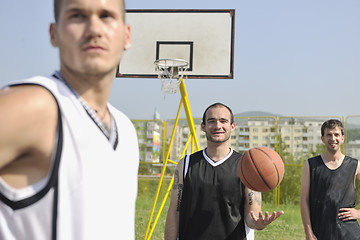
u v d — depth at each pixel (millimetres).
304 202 3590
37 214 733
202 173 3066
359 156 10477
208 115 3186
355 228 3492
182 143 12625
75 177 772
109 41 821
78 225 771
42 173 743
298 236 6883
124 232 908
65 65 828
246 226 3027
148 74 7176
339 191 3516
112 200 854
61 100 772
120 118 1016
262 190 2855
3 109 666
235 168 3068
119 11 849
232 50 7227
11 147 681
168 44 7312
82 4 794
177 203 3105
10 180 723
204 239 2969
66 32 803
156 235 6832
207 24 7316
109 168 847
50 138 733
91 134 811
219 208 2996
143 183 11508
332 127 3566
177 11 7449
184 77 7172
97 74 828
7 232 724
